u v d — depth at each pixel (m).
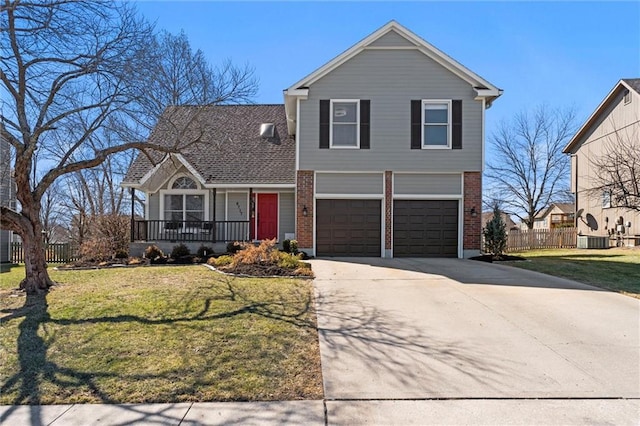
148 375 4.54
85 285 9.27
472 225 14.31
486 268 11.41
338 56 14.30
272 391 4.22
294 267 10.93
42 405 3.98
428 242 14.46
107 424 3.64
